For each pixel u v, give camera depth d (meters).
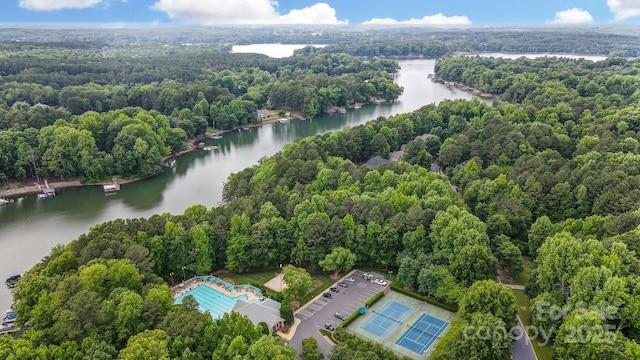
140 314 122.75
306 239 171.38
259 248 170.38
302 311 150.38
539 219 178.75
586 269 126.19
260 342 110.00
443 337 124.75
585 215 193.00
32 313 122.75
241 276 172.50
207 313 123.94
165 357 104.81
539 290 147.62
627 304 120.38
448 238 159.12
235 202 192.38
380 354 121.31
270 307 147.25
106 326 120.62
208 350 115.69
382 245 171.25
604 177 196.38
